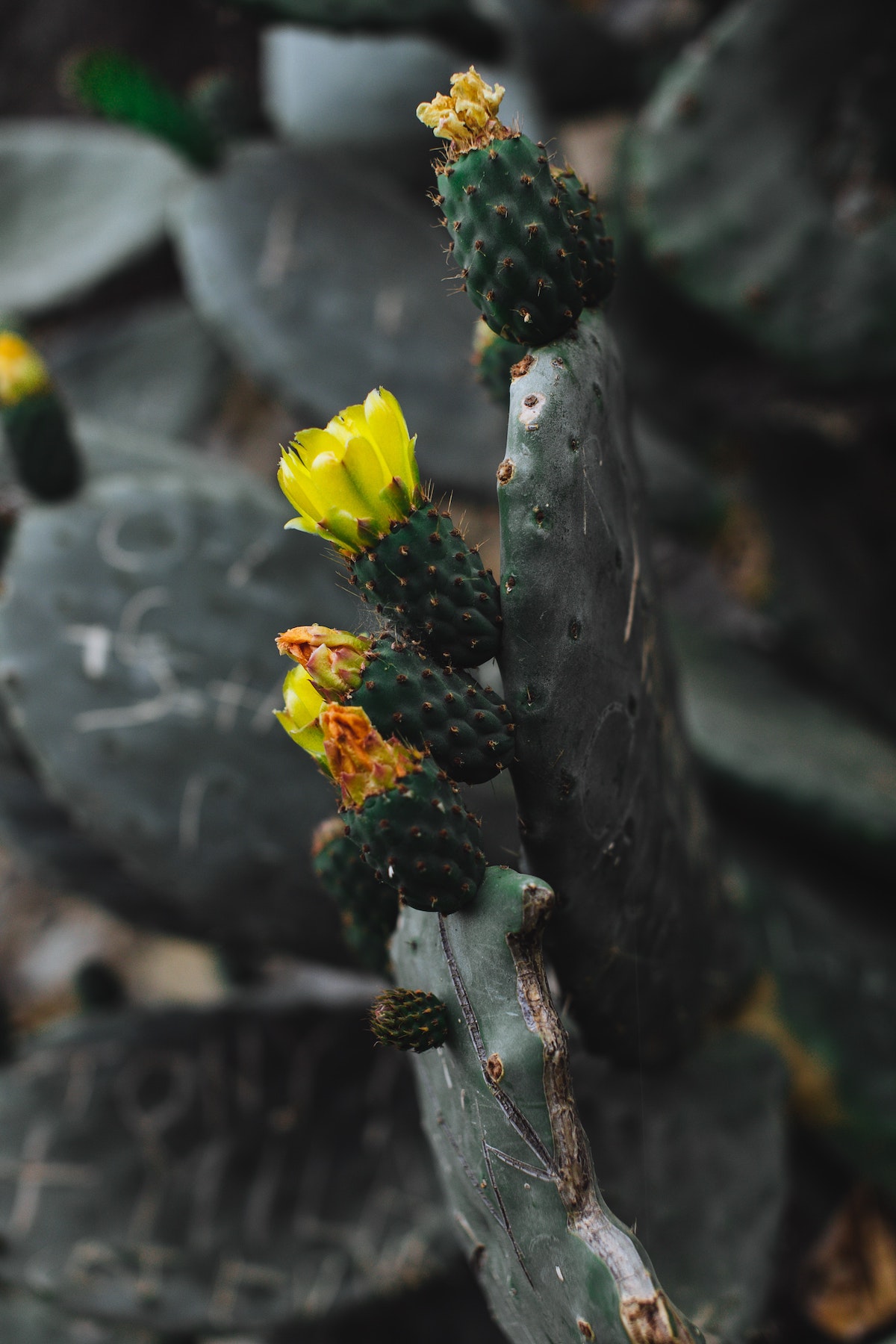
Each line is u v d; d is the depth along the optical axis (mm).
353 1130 1400
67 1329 1597
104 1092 1422
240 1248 1326
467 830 920
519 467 935
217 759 1328
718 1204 1149
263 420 2793
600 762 979
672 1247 1139
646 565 1047
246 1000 1621
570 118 2346
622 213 2117
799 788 1595
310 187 2020
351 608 1472
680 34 2293
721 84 1696
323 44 2373
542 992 927
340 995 2021
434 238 2105
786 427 2162
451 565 931
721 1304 1120
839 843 1613
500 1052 923
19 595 1343
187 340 2869
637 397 2201
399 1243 1315
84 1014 2041
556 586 939
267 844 1325
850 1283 1458
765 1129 1174
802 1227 1512
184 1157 1377
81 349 2934
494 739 938
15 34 3139
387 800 904
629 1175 1152
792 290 1745
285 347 1920
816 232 1722
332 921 1355
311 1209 1350
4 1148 1376
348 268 1979
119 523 1406
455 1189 989
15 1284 1324
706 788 1687
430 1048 939
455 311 2031
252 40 3016
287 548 1459
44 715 1306
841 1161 1446
